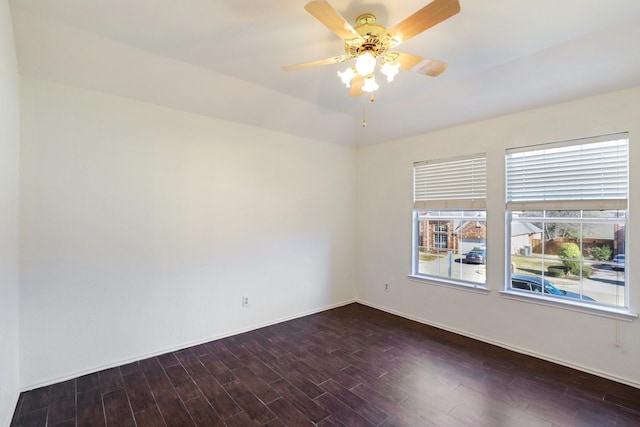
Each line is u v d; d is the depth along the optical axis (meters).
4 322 2.02
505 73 2.88
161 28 2.31
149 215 3.08
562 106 2.87
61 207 2.63
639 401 2.33
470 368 2.84
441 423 2.10
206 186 3.44
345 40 1.94
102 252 2.82
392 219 4.43
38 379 2.52
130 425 2.10
